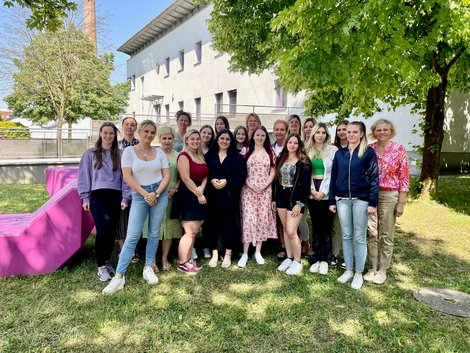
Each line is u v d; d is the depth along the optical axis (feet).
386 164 12.40
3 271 12.31
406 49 16.02
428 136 27.02
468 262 15.17
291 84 19.97
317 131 13.80
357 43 16.08
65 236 12.77
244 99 61.46
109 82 74.54
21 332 9.26
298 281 12.80
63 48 59.57
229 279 12.92
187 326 9.72
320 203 13.80
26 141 40.01
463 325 10.02
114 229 12.71
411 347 9.03
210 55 69.05
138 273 13.19
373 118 42.88
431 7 16.55
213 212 14.26
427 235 19.01
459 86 30.89
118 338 9.14
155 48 92.02
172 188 13.65
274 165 14.67
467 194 28.50
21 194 29.43
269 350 8.80
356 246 12.50
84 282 12.29
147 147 11.89
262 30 26.16
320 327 9.86
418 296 11.76
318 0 15.19
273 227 14.75
